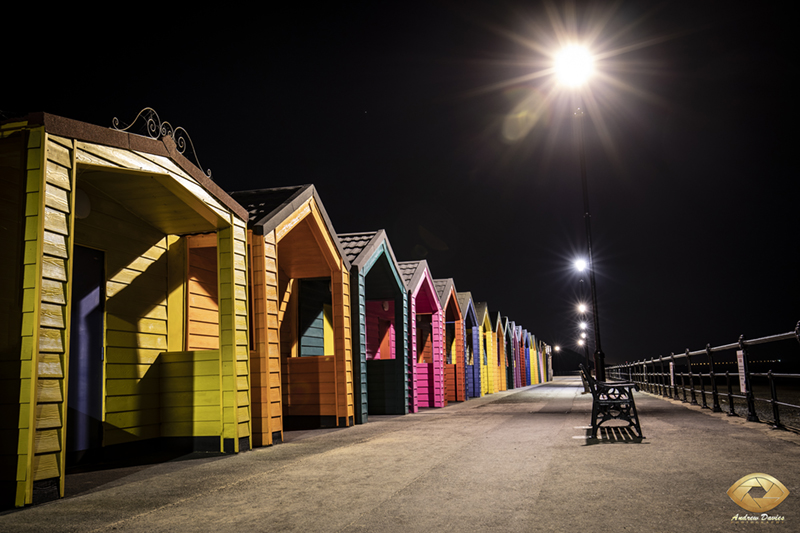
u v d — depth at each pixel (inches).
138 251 356.5
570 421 442.0
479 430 405.4
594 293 893.2
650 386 964.0
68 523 180.9
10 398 209.5
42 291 213.3
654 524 159.6
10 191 246.2
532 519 168.4
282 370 501.0
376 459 289.6
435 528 162.9
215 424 345.4
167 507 200.2
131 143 267.4
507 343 1444.4
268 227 379.2
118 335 334.6
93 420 312.3
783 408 573.6
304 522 173.9
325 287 628.4
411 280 691.4
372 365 645.3
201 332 411.5
